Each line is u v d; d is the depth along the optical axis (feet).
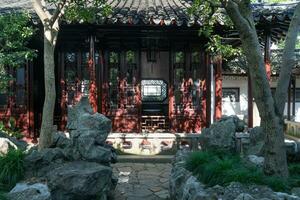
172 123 41.93
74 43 41.24
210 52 40.22
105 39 41.68
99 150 21.48
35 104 42.80
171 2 44.45
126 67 42.27
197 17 34.88
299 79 66.18
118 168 32.22
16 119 40.73
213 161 19.61
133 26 36.88
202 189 17.28
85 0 25.02
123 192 25.50
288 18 34.68
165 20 35.24
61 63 41.45
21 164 20.29
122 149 36.17
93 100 39.24
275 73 57.93
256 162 20.99
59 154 21.43
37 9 22.81
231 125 24.03
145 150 36.24
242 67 61.72
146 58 46.09
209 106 42.01
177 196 20.62
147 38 41.45
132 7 40.29
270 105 18.84
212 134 24.04
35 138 40.88
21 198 16.19
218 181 17.30
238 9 19.11
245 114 66.64
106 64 42.11
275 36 44.52
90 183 19.51
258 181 16.78
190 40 41.68
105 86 42.11
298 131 48.73
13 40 32.81
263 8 36.86
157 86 47.70
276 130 18.84
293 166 22.13
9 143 22.18
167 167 32.71
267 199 14.84
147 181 28.27
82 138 21.52
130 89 42.24
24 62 36.42
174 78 42.11
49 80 22.82
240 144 29.94
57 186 19.07
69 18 24.98
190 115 42.04
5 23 31.19
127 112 42.19
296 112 66.80
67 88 41.50
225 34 39.22
